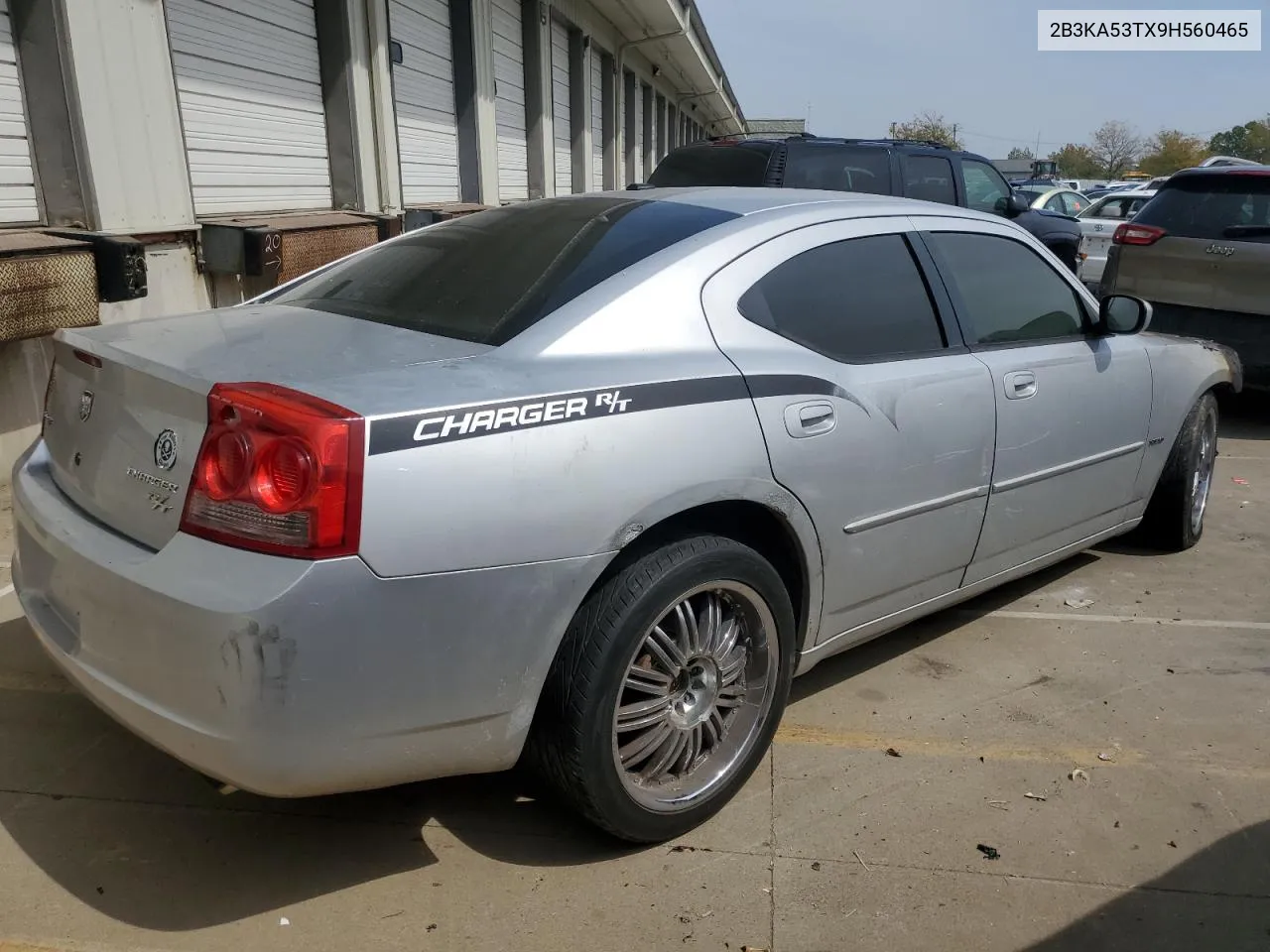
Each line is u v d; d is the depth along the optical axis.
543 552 2.17
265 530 1.94
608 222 2.93
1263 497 5.87
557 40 15.16
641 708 2.49
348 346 2.36
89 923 2.25
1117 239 7.96
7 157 5.41
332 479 1.92
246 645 1.88
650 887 2.44
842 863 2.55
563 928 2.29
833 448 2.78
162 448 2.13
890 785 2.90
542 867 2.50
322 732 1.97
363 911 2.32
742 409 2.55
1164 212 7.69
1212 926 2.38
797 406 2.70
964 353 3.36
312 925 2.27
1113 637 3.95
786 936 2.29
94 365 2.39
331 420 1.94
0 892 2.34
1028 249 3.82
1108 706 3.40
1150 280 7.70
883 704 3.38
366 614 1.97
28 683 3.27
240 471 1.96
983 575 3.59
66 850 2.49
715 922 2.33
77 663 2.20
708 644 2.62
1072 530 3.99
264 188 7.72
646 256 2.69
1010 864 2.57
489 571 2.10
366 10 8.68
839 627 3.05
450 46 11.09
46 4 5.33
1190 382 4.48
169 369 2.15
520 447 2.14
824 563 2.86
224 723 1.93
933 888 2.47
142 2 5.90
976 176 9.34
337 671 1.96
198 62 6.79
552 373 2.29
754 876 2.49
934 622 4.05
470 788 2.83
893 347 3.13
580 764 2.33
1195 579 4.56
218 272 6.66
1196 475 4.77
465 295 2.67
